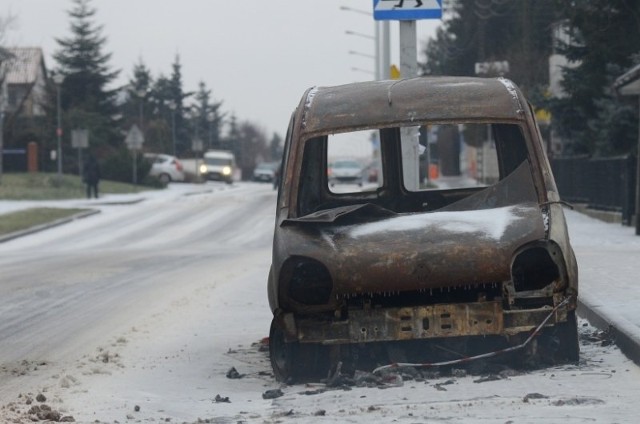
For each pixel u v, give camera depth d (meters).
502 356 19.16
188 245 63.06
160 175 164.25
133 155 141.00
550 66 107.25
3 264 50.31
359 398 16.98
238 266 45.91
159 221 83.38
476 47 147.12
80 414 17.25
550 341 19.41
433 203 24.00
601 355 20.62
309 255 18.25
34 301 35.00
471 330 18.05
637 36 65.06
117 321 29.81
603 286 29.62
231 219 83.75
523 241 18.06
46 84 178.62
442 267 17.89
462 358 19.16
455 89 20.98
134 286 38.75
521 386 17.28
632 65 66.31
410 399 16.59
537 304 18.30
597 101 71.38
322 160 23.28
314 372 19.28
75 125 168.00
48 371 22.19
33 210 90.19
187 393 19.31
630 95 55.41
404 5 32.25
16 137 153.50
